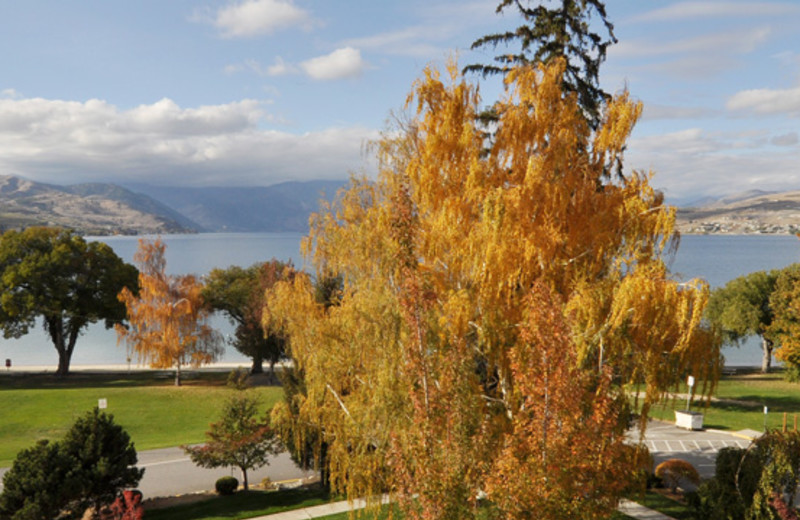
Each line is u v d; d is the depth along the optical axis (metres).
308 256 24.22
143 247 59.53
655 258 20.44
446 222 21.39
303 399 23.50
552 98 23.16
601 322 18.75
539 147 22.91
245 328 59.62
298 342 23.38
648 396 18.92
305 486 29.28
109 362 80.12
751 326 61.78
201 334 60.28
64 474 24.41
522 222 20.47
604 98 28.02
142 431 42.66
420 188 22.55
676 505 24.03
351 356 20.81
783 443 18.67
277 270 58.59
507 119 22.91
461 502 13.39
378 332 19.08
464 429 14.29
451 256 21.20
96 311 67.62
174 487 30.59
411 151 24.30
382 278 20.48
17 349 90.94
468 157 22.97
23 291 65.12
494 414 19.14
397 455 14.55
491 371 19.64
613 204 21.95
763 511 18.58
